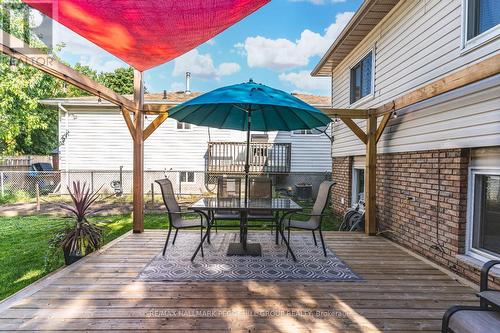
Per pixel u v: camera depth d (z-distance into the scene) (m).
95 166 11.89
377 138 5.29
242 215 4.26
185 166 12.17
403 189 4.79
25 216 7.57
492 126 3.08
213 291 3.00
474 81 2.80
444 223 3.80
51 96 13.24
